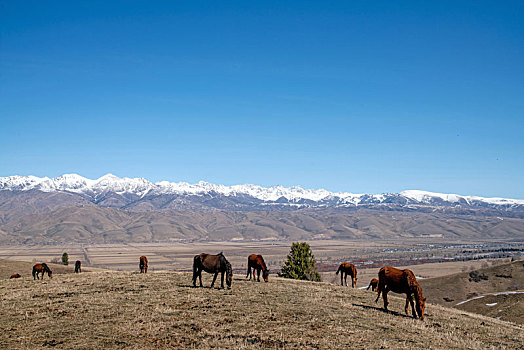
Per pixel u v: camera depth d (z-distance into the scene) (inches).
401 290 866.1
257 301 854.5
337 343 611.8
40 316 713.0
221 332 639.8
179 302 820.0
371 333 679.7
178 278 1184.8
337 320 743.1
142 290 949.8
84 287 999.0
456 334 745.6
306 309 807.1
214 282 1066.7
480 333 786.2
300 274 2193.7
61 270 3070.9
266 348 576.7
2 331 633.6
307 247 2253.9
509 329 871.7
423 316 844.0
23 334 619.2
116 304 799.1
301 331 659.4
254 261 1248.8
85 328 646.5
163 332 633.0
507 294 2822.3
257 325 680.4
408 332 711.7
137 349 559.8
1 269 2541.8
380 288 901.8
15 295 901.2
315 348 587.2
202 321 690.8
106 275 1270.9
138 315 720.3
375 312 844.6
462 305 2942.9
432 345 646.5
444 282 4023.1
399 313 868.0
